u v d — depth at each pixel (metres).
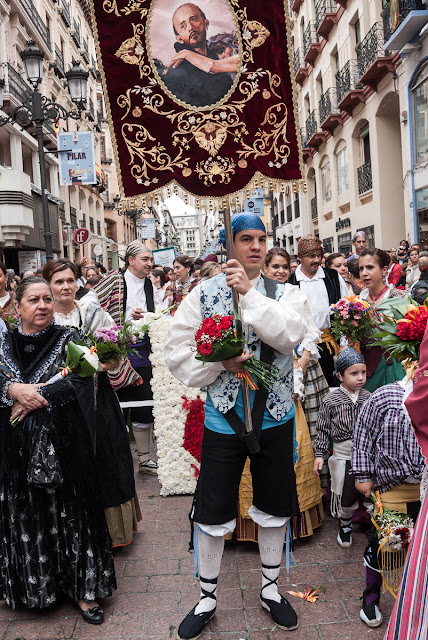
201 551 2.89
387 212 18.47
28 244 21.70
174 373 2.93
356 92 18.98
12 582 3.00
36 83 10.49
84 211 36.09
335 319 4.07
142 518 4.23
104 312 3.89
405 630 2.00
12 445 2.93
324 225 26.38
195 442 4.23
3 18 20.11
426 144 14.54
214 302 2.87
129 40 2.84
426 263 8.60
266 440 2.82
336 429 3.75
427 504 2.04
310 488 3.75
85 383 2.98
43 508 2.98
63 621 2.99
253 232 2.89
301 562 3.48
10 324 4.81
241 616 2.96
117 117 2.87
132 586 3.28
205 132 2.90
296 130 2.96
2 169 19.16
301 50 28.00
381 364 3.91
